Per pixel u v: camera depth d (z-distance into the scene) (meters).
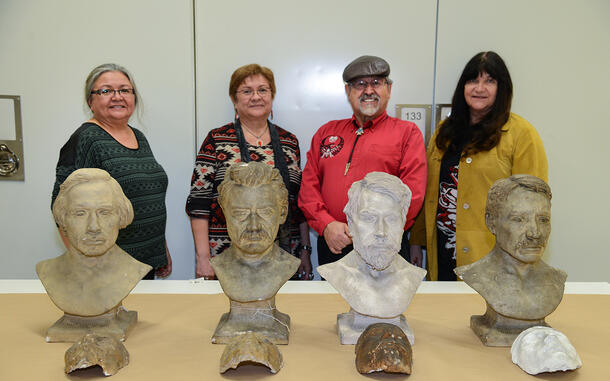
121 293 1.48
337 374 1.26
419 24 2.82
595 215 3.01
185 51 2.78
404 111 2.91
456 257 2.25
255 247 1.43
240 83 2.38
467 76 2.23
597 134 2.93
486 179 2.17
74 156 2.03
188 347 1.43
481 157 2.18
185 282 2.03
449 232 2.29
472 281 1.49
